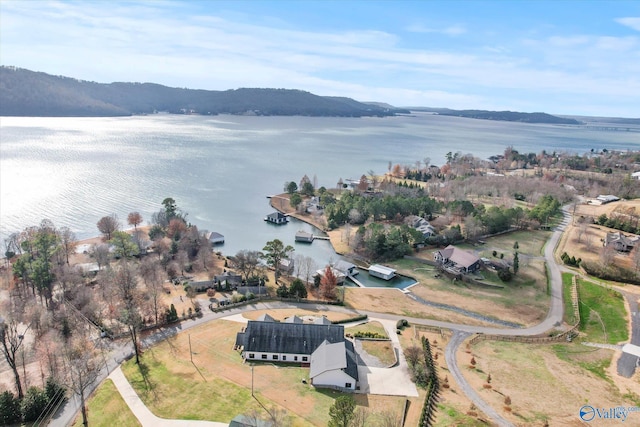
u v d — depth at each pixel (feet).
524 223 600.80
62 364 274.57
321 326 292.61
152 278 374.43
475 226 545.03
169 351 290.76
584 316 360.69
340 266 458.09
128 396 242.78
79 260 454.40
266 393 247.29
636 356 291.79
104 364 275.59
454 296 402.93
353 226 615.98
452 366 281.13
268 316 319.68
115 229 514.27
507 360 290.35
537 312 371.35
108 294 356.18
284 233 588.91
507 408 237.25
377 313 363.35
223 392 246.68
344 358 260.21
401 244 505.25
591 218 620.49
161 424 221.05
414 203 636.89
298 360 282.77
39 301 368.89
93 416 230.27
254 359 282.77
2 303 341.21
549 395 250.16
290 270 451.12
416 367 269.23
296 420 224.74
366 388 256.11
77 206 636.48
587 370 277.85
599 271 429.38
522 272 449.06
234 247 529.86
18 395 247.50
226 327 326.44
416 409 236.63
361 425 213.66
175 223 521.24
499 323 350.64
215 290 395.34
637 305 363.56
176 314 336.70
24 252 432.66
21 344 289.12
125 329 316.81
